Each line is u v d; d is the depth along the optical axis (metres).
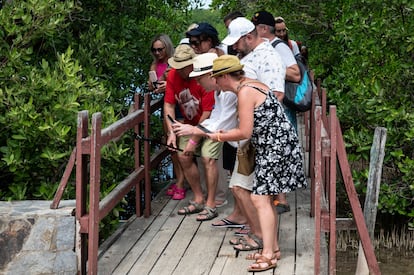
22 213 5.14
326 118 5.90
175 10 10.75
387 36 8.37
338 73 9.84
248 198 5.54
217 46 6.36
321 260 5.51
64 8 7.38
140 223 6.52
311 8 11.38
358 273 5.73
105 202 5.43
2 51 7.08
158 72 7.42
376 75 8.40
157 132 9.29
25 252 5.12
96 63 8.44
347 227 5.73
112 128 5.47
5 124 6.66
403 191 8.67
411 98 8.66
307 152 9.21
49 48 8.43
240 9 11.66
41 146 6.83
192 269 5.37
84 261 5.23
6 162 6.77
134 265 5.48
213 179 6.48
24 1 7.26
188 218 6.63
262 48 5.63
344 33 8.90
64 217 5.12
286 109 6.25
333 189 5.00
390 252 9.03
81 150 5.03
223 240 5.99
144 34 9.69
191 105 6.33
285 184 5.15
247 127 5.02
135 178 6.32
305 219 6.55
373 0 8.55
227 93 5.56
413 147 8.67
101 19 8.87
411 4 8.05
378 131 5.72
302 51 10.09
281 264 5.43
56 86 6.82
